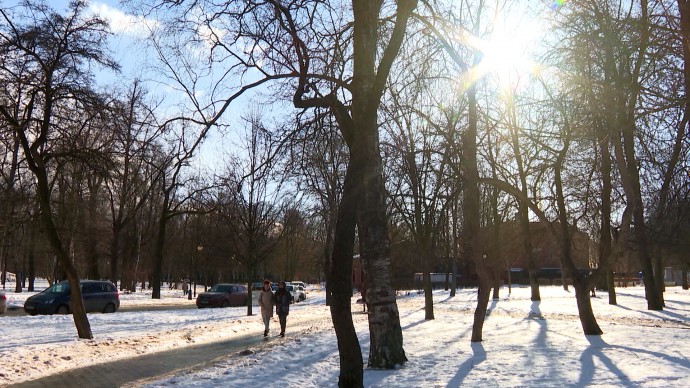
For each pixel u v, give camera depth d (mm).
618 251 14609
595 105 10461
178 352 14742
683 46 8305
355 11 9156
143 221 49219
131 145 11930
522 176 19797
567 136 11547
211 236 41562
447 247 38500
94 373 11430
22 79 14422
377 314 10688
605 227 21344
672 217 14836
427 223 22906
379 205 10773
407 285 51781
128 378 10906
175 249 57156
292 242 47469
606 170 16750
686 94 8523
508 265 49344
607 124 10984
